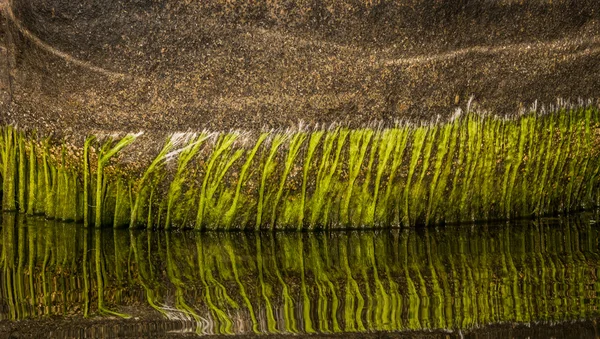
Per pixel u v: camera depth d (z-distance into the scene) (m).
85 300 3.58
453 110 4.60
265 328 3.25
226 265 4.09
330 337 3.16
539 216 4.95
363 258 4.17
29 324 3.30
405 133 4.57
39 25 4.41
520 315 3.32
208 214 4.64
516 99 4.68
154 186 4.59
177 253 4.29
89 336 3.18
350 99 4.48
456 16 4.46
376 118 4.52
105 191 4.62
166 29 4.34
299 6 4.33
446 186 4.72
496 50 4.58
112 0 4.29
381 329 3.22
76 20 4.34
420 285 3.72
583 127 4.88
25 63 4.60
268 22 4.35
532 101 4.71
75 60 4.43
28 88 4.64
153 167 4.54
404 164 4.62
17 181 4.95
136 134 4.50
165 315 3.41
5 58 4.71
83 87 4.47
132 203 4.63
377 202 4.68
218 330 3.24
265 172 4.55
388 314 3.38
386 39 4.42
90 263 4.11
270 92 4.44
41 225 4.73
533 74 4.67
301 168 4.56
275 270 4.01
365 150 4.56
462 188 4.75
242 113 4.46
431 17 4.42
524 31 4.59
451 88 4.56
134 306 3.51
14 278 3.87
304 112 4.47
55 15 4.35
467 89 4.59
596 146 4.94
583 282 3.68
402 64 4.47
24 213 4.96
